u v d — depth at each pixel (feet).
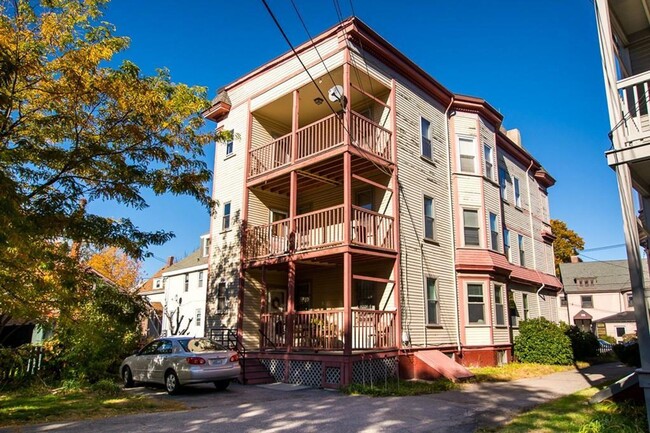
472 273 59.26
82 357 41.70
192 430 24.31
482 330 58.23
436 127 61.41
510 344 62.75
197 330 113.91
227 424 25.80
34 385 40.16
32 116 28.89
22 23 28.58
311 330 46.42
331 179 54.60
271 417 27.81
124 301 32.17
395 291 48.70
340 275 55.42
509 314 66.18
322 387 41.81
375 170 52.06
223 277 58.23
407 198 53.01
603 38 29.17
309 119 62.85
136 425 25.44
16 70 25.36
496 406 31.60
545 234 88.38
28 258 26.58
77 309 30.94
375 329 45.62
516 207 78.64
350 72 50.03
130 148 32.63
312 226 52.75
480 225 61.67
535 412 28.96
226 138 39.99
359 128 49.83
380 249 47.42
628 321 137.39
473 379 45.60
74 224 28.76
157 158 33.91
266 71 59.16
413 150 55.67
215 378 38.04
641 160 26.73
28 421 26.35
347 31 49.24
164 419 27.14
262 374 46.32
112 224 31.01
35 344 42.96
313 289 58.18
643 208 39.73
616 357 75.05
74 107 30.12
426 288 53.16
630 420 25.21
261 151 58.03
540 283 79.56
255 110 59.67
